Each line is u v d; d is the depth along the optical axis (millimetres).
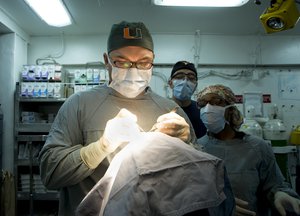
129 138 798
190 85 2191
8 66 3182
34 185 3033
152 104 1108
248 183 1404
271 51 3658
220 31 3531
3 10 2865
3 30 3121
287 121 3633
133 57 972
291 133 3326
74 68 3664
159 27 3379
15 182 2975
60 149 889
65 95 3191
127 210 664
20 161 3020
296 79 3686
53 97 3068
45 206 3291
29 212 3121
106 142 791
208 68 3686
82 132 1001
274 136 3105
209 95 1580
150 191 687
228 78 3674
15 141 3031
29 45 3609
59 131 954
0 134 2990
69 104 1017
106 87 1102
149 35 1019
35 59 3605
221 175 781
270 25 1619
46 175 869
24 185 3051
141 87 1031
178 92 2195
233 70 3689
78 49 3613
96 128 991
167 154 759
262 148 1500
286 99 3658
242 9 2854
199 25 3318
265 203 1451
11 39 3197
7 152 3092
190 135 1064
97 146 806
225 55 3645
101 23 3229
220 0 2555
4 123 3123
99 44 3613
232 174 1434
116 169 784
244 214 1102
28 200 3090
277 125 3150
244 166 1443
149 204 683
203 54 3635
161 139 807
